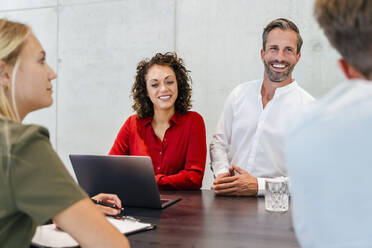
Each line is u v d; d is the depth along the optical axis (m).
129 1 3.91
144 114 2.39
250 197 1.81
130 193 1.59
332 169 0.52
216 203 1.67
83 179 1.70
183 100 2.39
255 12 3.52
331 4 0.61
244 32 3.55
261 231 1.21
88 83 4.07
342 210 0.51
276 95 2.24
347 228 0.51
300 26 3.39
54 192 0.77
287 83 2.26
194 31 3.70
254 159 2.29
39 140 0.80
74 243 1.08
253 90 2.34
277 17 3.45
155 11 3.82
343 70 0.65
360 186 0.50
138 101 2.40
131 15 3.90
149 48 3.85
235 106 2.38
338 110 0.54
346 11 0.58
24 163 0.76
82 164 1.67
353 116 0.52
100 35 4.02
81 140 4.10
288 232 1.19
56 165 0.80
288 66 2.16
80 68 4.09
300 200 0.58
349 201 0.51
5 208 0.77
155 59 2.38
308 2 3.37
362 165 0.50
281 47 2.13
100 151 4.04
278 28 2.14
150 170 1.50
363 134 0.51
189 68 3.72
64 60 4.15
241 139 2.35
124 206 1.63
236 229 1.24
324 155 0.53
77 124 4.12
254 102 2.32
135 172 1.53
